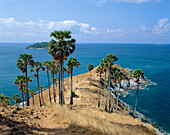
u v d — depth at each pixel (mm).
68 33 25500
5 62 156375
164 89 69375
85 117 14617
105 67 39375
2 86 74875
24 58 33344
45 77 100688
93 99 45656
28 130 9078
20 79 38062
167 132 35031
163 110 47594
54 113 14312
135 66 134125
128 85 73125
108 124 14633
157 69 117625
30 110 14586
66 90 55469
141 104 52938
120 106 49875
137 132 15477
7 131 8000
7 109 12961
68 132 10055
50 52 26062
